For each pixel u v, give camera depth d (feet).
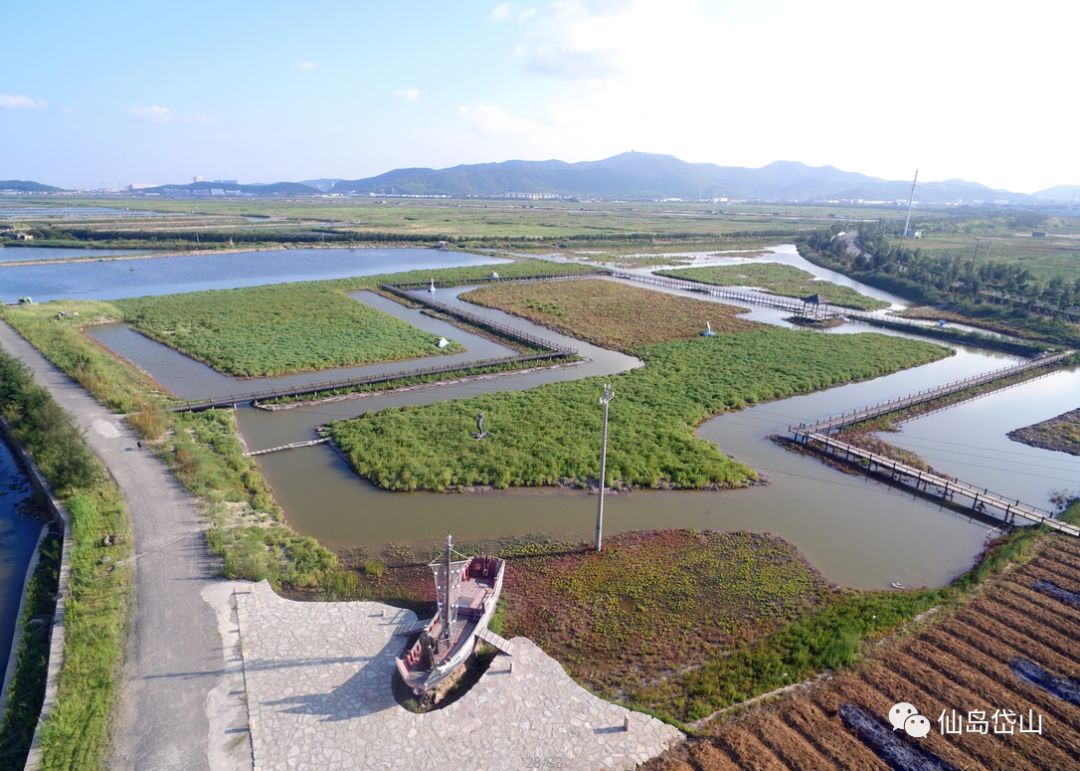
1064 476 154.81
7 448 152.25
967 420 190.08
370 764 71.05
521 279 395.75
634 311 314.96
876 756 72.69
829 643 90.68
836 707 80.18
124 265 446.19
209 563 104.42
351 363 224.53
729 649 91.97
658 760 72.74
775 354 242.17
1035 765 71.72
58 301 295.89
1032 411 199.00
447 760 71.92
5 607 97.04
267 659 85.15
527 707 79.30
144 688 79.30
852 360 238.48
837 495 141.28
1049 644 92.27
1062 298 322.75
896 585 109.60
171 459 138.82
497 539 119.14
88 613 90.94
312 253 527.40
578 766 71.72
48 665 81.56
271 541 113.80
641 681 85.71
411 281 376.27
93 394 176.24
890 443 170.91
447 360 232.53
